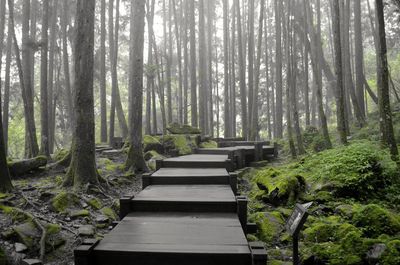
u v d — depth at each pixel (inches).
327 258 171.0
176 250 128.5
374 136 420.2
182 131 532.4
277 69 807.7
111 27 660.1
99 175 300.0
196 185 245.8
